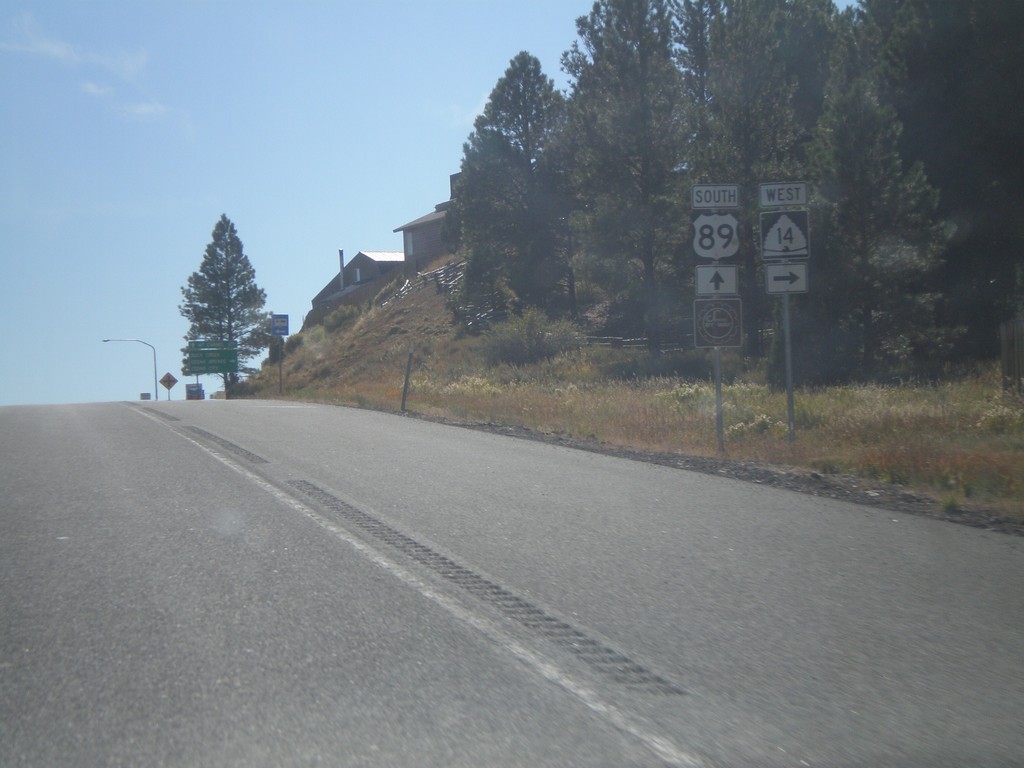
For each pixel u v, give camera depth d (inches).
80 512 410.3
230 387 2442.2
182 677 224.2
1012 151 1250.6
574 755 187.0
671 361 1515.7
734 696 217.3
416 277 2576.3
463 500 443.5
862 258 1175.6
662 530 383.6
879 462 521.3
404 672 229.0
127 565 322.3
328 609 276.5
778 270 617.0
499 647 247.1
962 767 186.1
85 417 892.6
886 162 1178.6
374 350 2087.8
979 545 361.4
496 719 203.0
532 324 1706.4
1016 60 1197.7
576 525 391.5
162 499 441.1
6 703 209.3
